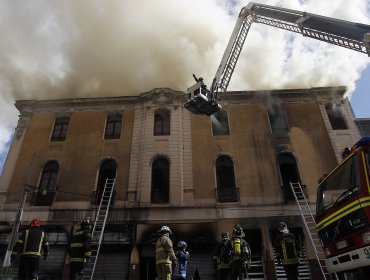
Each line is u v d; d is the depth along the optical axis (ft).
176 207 48.49
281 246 24.04
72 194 50.80
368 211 18.51
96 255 41.75
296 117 56.03
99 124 57.67
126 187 50.88
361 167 20.21
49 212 49.32
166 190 51.13
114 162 53.88
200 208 48.37
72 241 26.89
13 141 56.70
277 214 47.32
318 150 52.65
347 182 21.67
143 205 48.88
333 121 56.18
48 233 48.11
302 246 45.44
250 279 44.11
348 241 19.98
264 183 50.01
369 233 18.16
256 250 45.73
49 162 54.44
